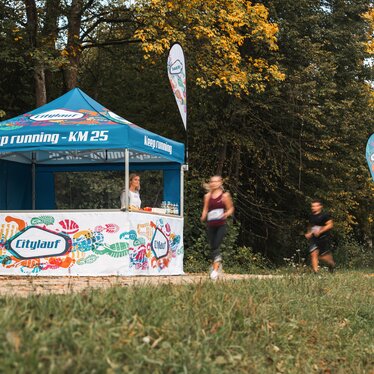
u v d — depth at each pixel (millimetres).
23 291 8922
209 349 7051
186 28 24672
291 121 29422
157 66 28578
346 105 29656
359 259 35125
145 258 14648
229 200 12414
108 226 14047
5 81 28594
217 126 27938
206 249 22734
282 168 30234
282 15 29312
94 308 7160
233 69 25078
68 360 5453
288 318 9656
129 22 27062
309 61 28969
